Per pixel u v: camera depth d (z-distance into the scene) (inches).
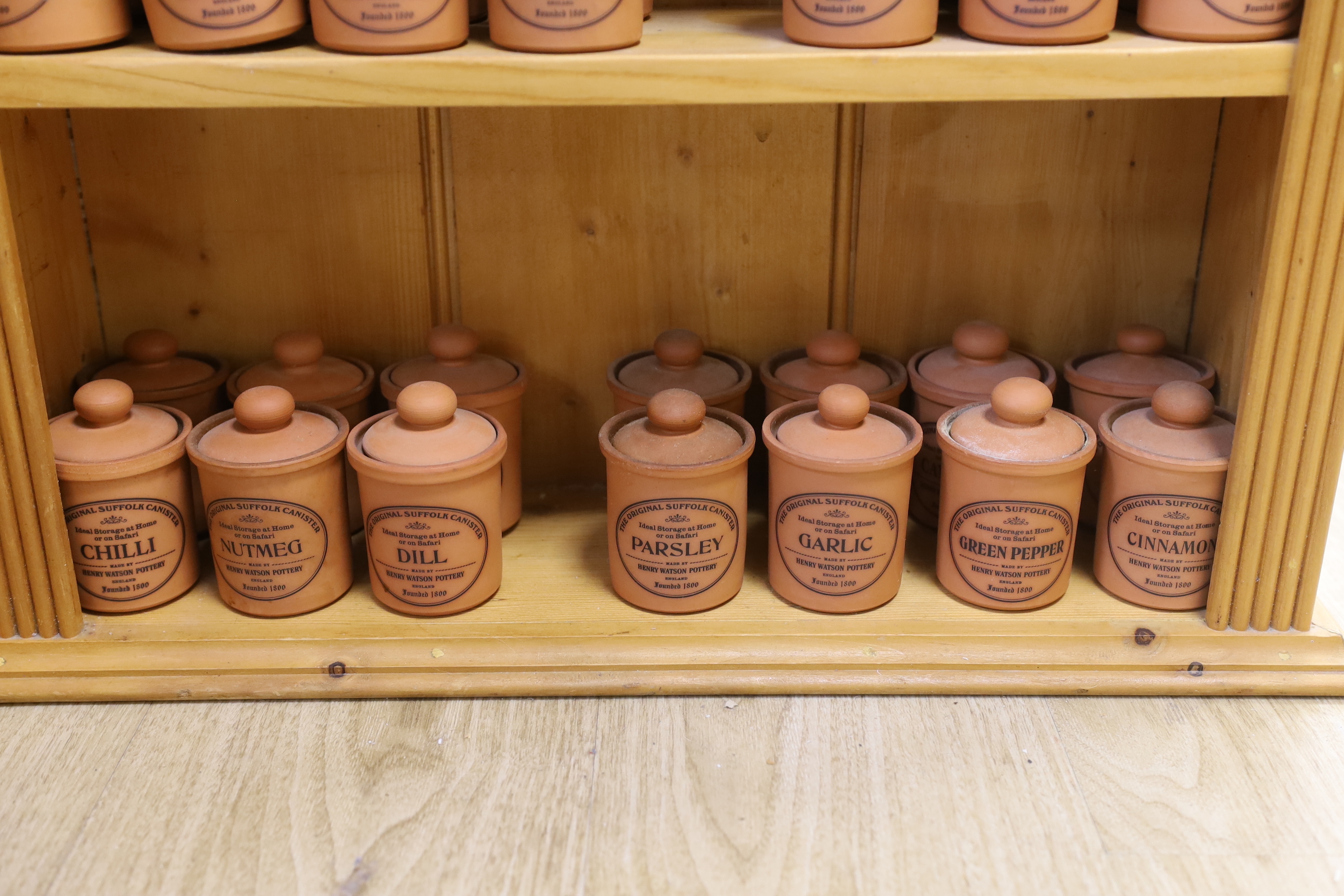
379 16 29.2
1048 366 40.4
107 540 35.0
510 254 41.5
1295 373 31.5
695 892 28.0
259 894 28.0
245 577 35.5
